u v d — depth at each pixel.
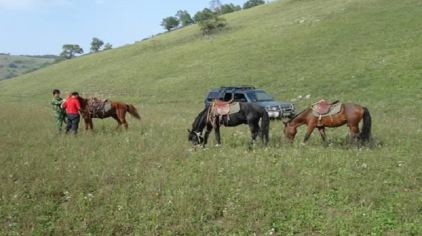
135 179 11.45
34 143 16.22
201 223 8.99
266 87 42.41
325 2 77.06
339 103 14.81
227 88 27.66
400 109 28.72
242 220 9.05
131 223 8.94
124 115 19.30
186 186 10.71
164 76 58.00
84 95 56.44
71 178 11.38
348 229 8.55
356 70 40.34
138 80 59.31
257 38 63.94
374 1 64.50
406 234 8.35
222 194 10.24
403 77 35.59
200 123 15.59
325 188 10.65
